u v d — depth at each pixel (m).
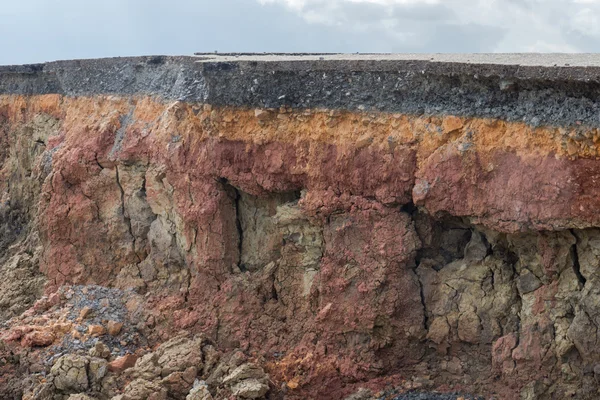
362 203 14.15
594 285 12.04
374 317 14.05
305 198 14.69
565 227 12.04
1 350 16.09
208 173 15.77
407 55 17.03
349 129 14.16
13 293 18.64
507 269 13.48
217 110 15.42
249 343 15.18
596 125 11.56
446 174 13.14
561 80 11.75
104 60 19.45
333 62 14.23
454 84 13.12
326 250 14.54
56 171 18.62
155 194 17.08
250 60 15.16
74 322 16.52
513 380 12.80
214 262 15.85
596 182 11.68
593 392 12.10
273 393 14.26
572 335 12.16
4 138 24.00
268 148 15.02
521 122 12.44
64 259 18.38
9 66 23.58
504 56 15.29
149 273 17.19
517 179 12.42
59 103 21.17
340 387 14.33
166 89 17.42
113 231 17.80
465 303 13.66
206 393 13.77
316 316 14.70
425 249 14.24
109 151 18.08
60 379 14.70
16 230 21.95
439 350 13.98
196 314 15.79
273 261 15.58
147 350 15.75
